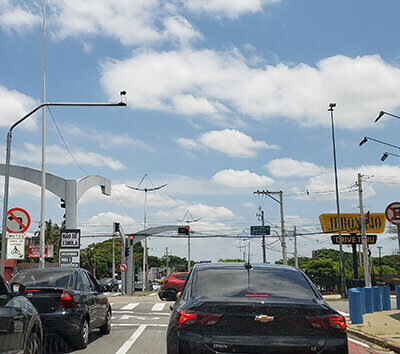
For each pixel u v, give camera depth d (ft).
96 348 36.24
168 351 19.88
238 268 22.54
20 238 64.64
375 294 68.23
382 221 189.67
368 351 37.40
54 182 94.79
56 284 35.83
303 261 377.30
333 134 140.26
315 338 18.56
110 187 113.50
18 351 23.00
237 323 18.62
